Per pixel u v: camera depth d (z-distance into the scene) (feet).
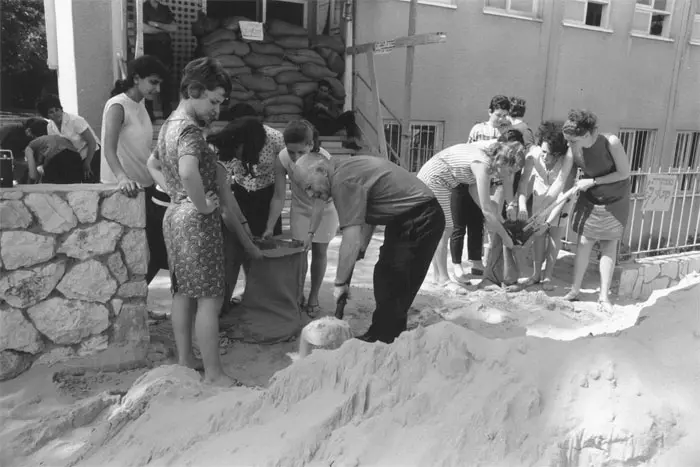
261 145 13.92
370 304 16.56
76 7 25.11
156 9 26.55
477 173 15.76
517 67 38.09
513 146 15.23
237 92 27.45
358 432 7.36
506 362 7.84
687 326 8.35
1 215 10.51
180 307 11.12
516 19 37.27
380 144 29.50
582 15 40.93
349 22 30.94
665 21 45.27
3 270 10.68
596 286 19.56
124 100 12.43
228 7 31.45
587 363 7.46
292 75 28.71
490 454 6.69
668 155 47.93
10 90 54.54
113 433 8.78
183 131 10.25
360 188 11.71
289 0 31.68
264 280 13.57
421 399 7.56
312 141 13.76
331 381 8.43
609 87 42.93
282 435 7.64
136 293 11.84
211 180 10.69
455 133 36.45
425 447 6.91
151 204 13.09
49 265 11.02
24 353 11.09
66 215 11.00
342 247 11.77
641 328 8.69
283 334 13.38
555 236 18.80
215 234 10.75
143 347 12.02
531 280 19.10
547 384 7.35
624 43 42.80
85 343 11.58
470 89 36.42
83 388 10.85
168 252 10.93
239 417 8.43
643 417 6.63
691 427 6.56
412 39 26.84
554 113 40.60
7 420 9.57
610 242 16.90
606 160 16.06
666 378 7.27
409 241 12.22
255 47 28.12
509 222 17.42
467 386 7.66
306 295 16.93
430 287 18.24
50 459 8.54
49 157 17.63
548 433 6.80
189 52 28.48
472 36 35.76
